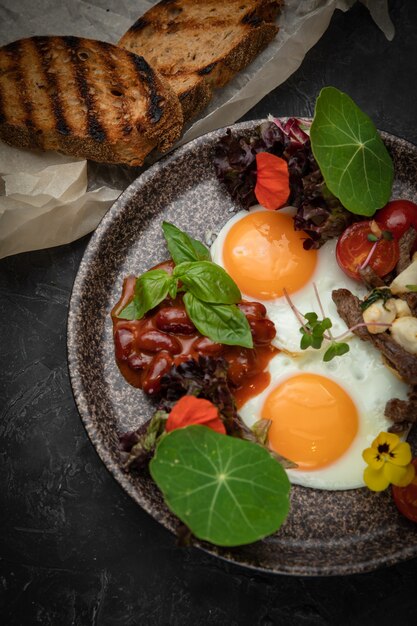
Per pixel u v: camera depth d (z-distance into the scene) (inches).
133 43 19.3
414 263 16.2
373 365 16.3
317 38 18.7
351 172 16.5
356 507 16.0
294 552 15.6
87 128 17.9
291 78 19.4
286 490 14.4
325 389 16.2
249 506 14.3
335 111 16.5
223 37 18.9
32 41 18.5
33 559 17.3
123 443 15.7
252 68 19.3
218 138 17.5
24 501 17.5
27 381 18.1
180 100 18.3
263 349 16.6
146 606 17.1
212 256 17.3
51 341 18.3
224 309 15.9
